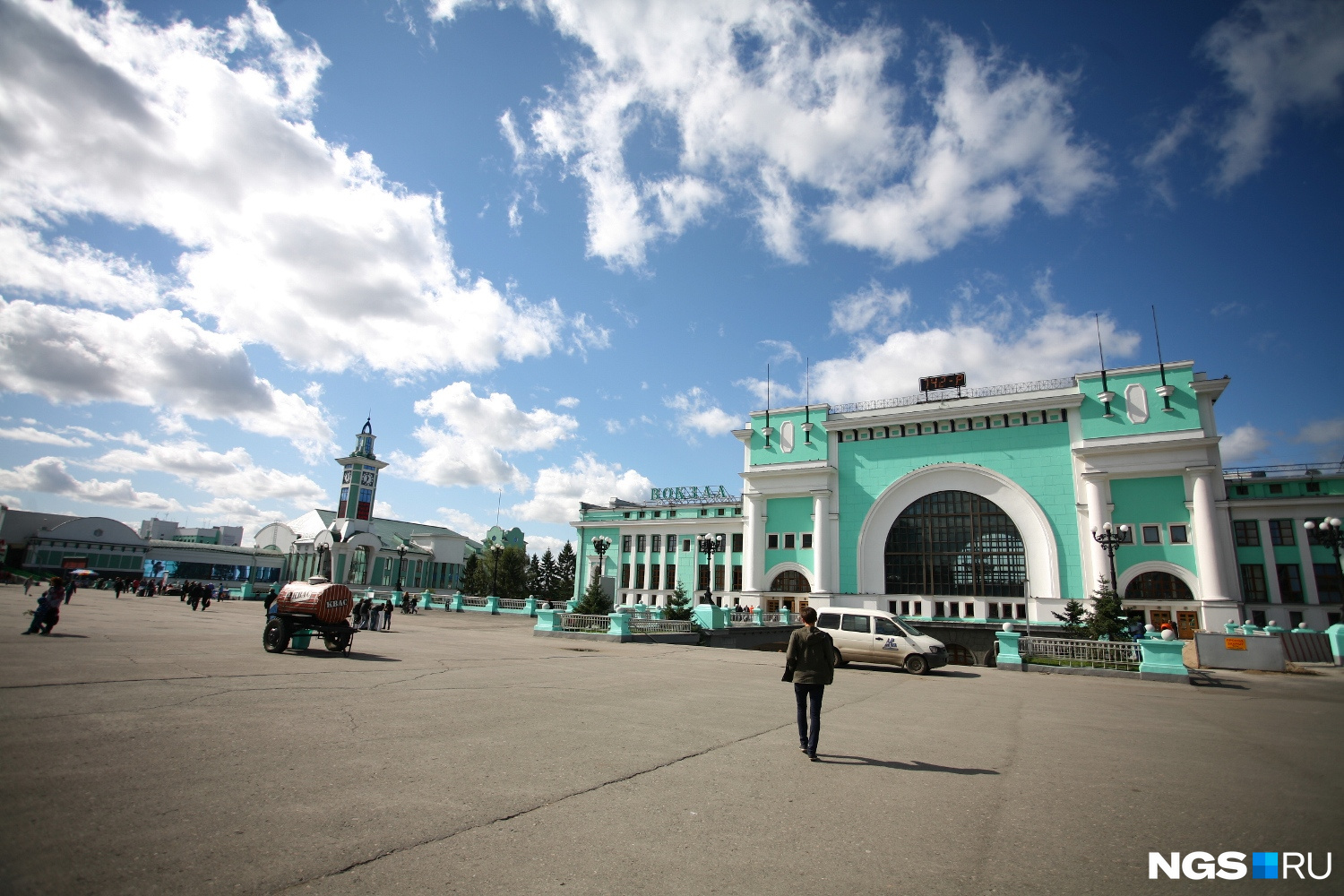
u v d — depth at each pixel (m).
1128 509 43.44
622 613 29.20
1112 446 43.78
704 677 16.03
